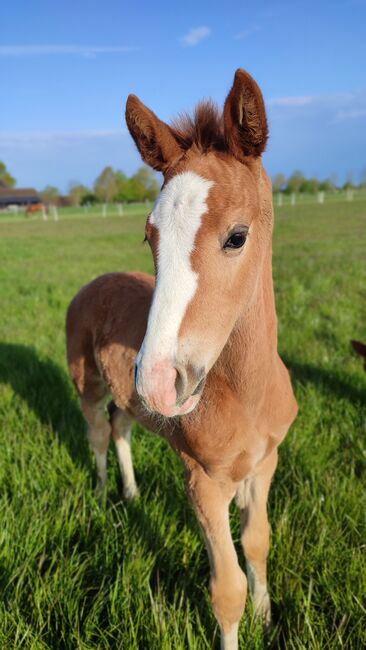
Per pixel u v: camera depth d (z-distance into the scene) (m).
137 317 2.78
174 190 1.70
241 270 1.72
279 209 33.91
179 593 2.48
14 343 5.87
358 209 30.12
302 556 2.57
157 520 2.87
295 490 3.01
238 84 1.71
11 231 28.20
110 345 2.89
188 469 2.25
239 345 1.95
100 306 3.18
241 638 2.27
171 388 1.56
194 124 1.92
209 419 2.03
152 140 1.95
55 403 4.19
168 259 1.63
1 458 3.42
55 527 2.78
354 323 6.06
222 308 1.68
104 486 3.31
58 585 2.45
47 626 2.31
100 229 26.97
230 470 2.14
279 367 2.27
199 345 1.63
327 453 3.35
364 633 2.16
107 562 2.62
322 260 11.07
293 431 3.56
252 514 2.35
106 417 3.37
